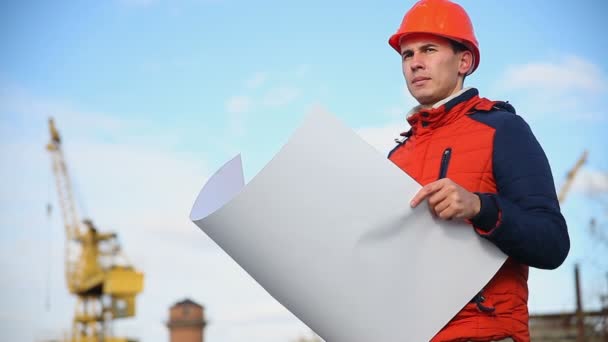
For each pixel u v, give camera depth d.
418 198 2.57
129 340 63.62
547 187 2.77
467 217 2.60
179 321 55.62
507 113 2.91
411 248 2.64
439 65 3.02
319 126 2.60
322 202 2.61
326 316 2.67
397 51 3.25
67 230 67.00
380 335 2.65
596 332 33.34
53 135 70.94
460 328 2.69
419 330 2.65
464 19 3.07
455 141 2.90
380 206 2.60
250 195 2.63
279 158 2.60
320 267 2.63
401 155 3.08
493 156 2.82
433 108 2.96
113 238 66.38
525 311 2.81
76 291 64.12
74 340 63.16
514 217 2.61
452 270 2.65
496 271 2.66
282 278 2.68
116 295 64.69
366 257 2.62
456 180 2.85
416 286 2.65
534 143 2.85
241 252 2.71
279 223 2.63
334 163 2.60
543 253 2.66
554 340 34.06
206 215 2.70
